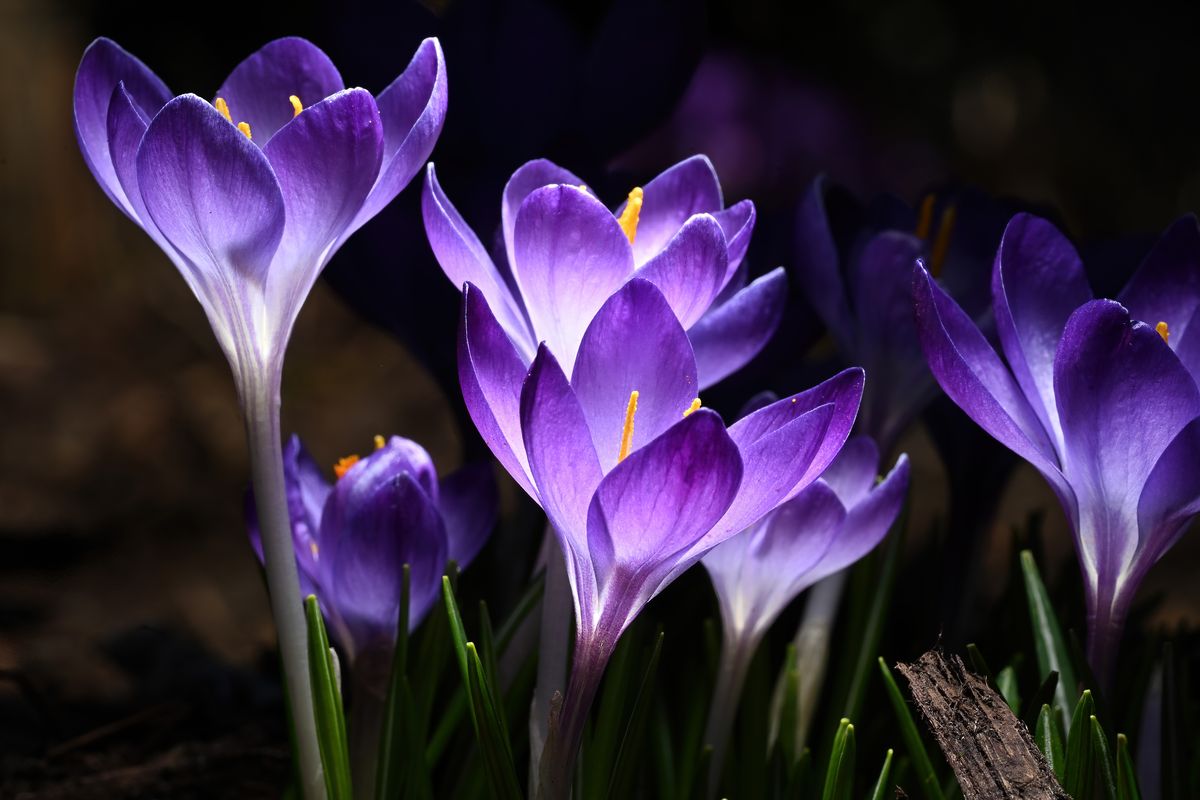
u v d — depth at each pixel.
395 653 0.53
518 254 0.49
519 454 0.48
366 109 0.48
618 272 0.48
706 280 0.48
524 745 0.55
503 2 0.59
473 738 0.55
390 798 0.53
